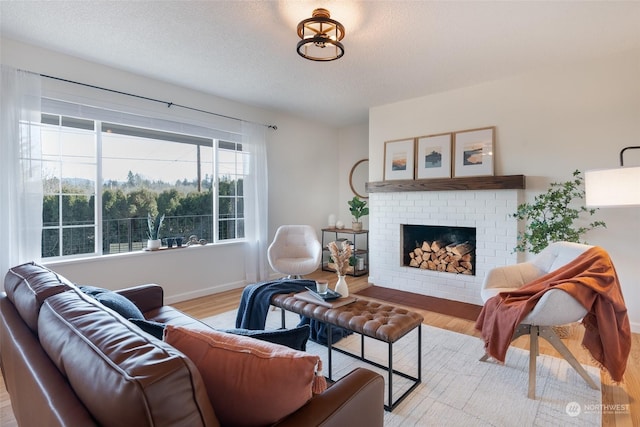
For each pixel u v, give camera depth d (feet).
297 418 2.88
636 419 5.68
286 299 8.00
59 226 9.99
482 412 5.91
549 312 6.18
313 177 17.74
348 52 9.28
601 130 9.75
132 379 2.11
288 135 16.38
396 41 8.63
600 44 8.89
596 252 7.01
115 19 7.72
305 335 4.31
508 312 6.68
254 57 9.69
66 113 9.77
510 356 8.04
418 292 13.53
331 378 6.99
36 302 4.00
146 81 11.35
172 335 3.23
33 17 7.63
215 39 8.63
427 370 7.39
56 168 9.91
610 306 6.26
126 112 10.90
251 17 7.58
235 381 2.83
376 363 7.70
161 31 8.25
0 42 8.58
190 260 12.79
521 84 11.04
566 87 10.27
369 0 6.87
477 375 7.16
